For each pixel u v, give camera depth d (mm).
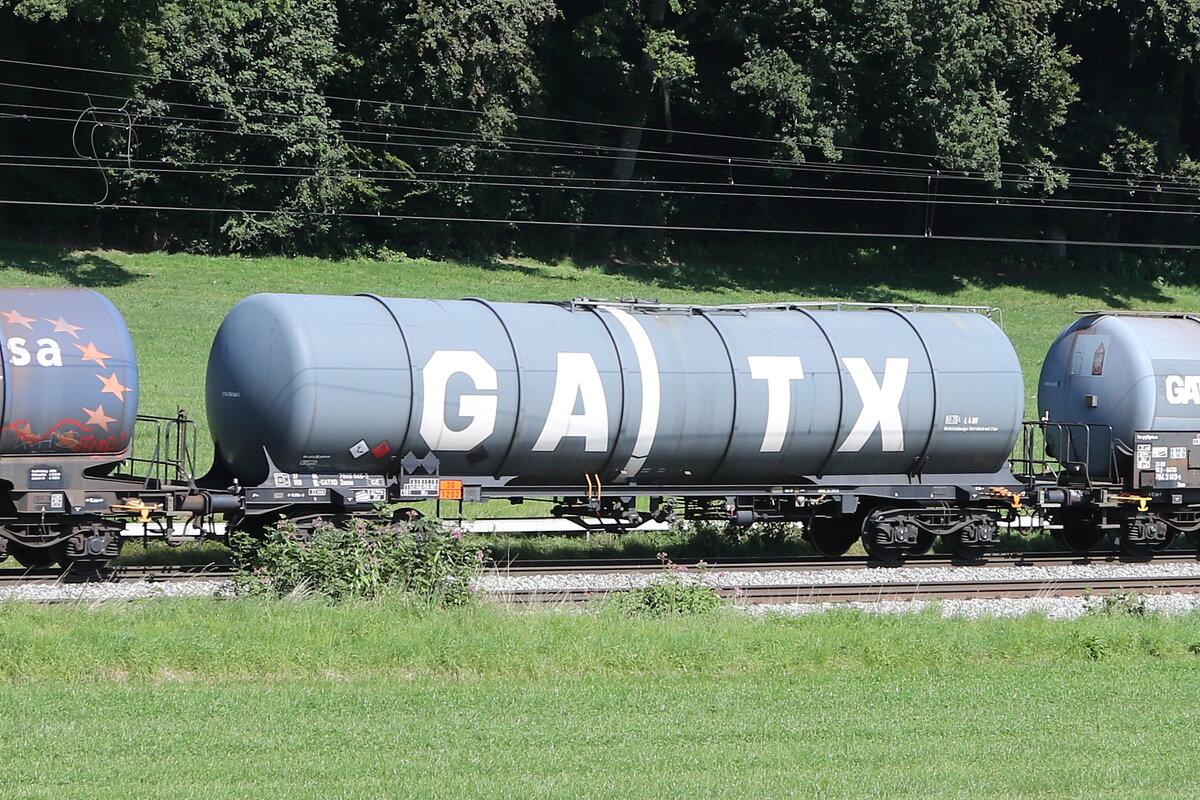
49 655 55656
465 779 43344
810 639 64062
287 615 63062
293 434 78188
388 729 48906
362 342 79562
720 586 80125
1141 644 68188
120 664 55875
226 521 82500
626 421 84625
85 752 45125
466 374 81062
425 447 80812
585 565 87000
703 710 52969
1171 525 101750
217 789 41625
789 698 55531
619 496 86812
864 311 96000
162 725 48438
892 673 61312
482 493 83438
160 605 65000
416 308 83375
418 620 63812
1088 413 101625
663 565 86688
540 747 47250
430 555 71688
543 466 84500
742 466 89188
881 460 92250
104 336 76062
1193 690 59125
